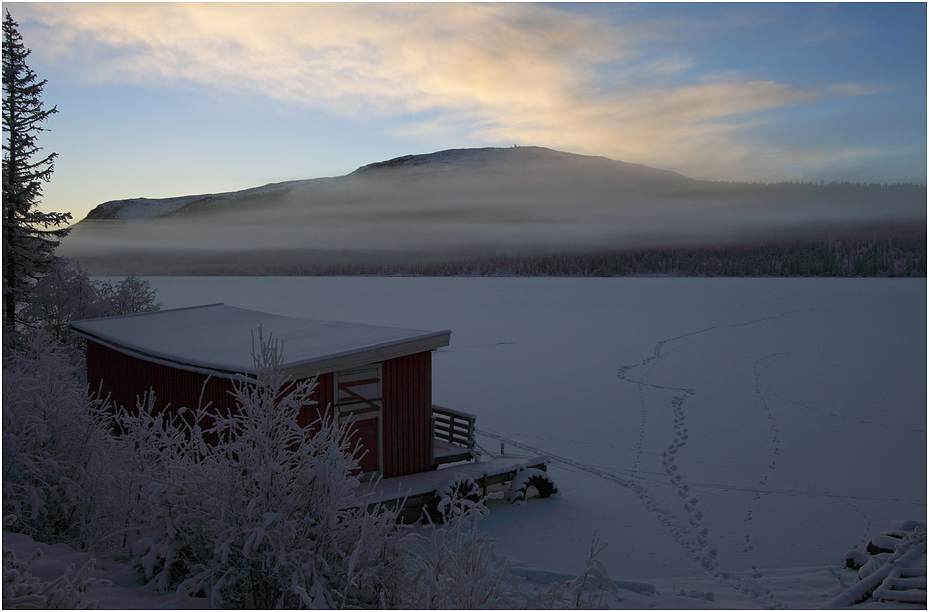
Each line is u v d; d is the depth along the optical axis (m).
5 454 6.44
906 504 12.38
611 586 5.27
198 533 5.38
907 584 6.91
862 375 28.00
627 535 10.72
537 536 10.60
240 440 5.39
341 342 12.45
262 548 5.12
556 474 14.65
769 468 15.00
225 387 11.22
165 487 5.36
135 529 5.88
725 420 20.11
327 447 5.68
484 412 21.62
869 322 52.38
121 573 5.74
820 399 23.11
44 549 5.79
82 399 7.46
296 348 12.22
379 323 53.56
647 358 33.88
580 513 11.91
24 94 23.19
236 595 5.11
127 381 15.62
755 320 55.22
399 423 12.38
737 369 30.03
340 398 11.47
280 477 5.30
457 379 28.12
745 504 12.47
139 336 15.95
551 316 61.19
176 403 13.09
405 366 12.49
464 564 4.80
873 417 20.25
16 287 22.44
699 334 44.84
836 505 12.36
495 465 12.86
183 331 16.25
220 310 20.02
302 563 5.08
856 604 6.95
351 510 5.59
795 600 7.36
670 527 11.18
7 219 22.31
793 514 11.85
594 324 53.06
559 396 24.30
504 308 72.50
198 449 5.70
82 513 6.70
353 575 5.16
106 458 6.77
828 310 65.56
